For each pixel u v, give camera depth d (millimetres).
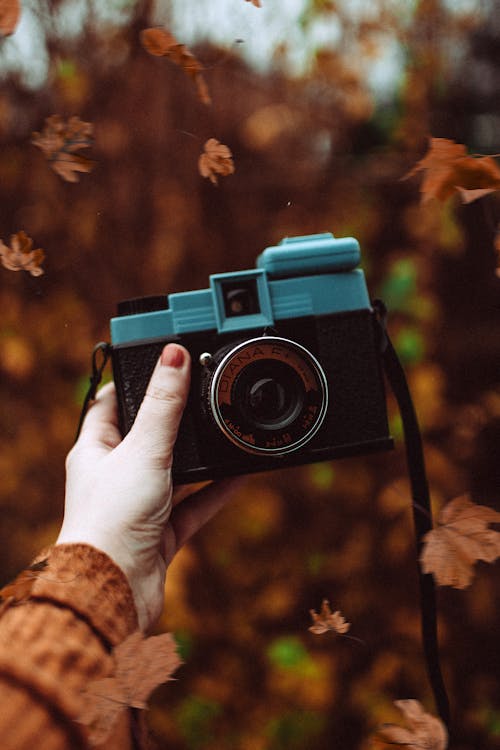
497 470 2289
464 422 2227
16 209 2090
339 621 782
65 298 2104
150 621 757
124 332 901
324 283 938
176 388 827
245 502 2111
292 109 2133
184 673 1984
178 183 2088
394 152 2338
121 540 748
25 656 605
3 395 2129
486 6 2291
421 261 2213
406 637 2051
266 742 1887
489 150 2475
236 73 2064
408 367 2094
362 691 1963
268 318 917
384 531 2115
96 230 2094
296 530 2145
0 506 2129
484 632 2102
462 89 2416
